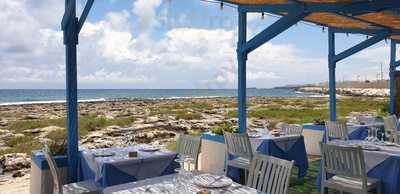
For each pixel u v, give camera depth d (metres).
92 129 15.69
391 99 9.77
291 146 5.39
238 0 5.30
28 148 10.34
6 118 23.59
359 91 95.69
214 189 2.49
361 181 3.80
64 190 3.64
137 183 2.68
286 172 2.68
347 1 4.57
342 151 3.66
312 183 5.25
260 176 2.94
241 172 5.00
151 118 19.50
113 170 3.68
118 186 2.60
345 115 20.19
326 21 6.89
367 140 4.94
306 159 5.56
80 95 97.44
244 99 5.78
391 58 9.75
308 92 149.62
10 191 5.85
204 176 2.78
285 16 5.11
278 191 2.71
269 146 5.08
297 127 6.07
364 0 4.46
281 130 6.39
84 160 4.15
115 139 11.95
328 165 3.83
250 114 23.08
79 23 4.12
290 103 44.19
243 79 5.75
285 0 4.90
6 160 8.41
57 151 4.34
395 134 5.18
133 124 16.91
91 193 3.63
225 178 2.71
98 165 3.75
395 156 3.68
